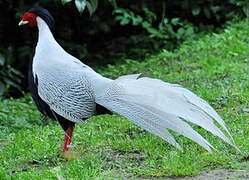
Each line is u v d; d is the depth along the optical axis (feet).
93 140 36.06
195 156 31.78
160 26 66.74
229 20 69.67
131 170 30.73
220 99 43.06
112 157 33.12
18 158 34.12
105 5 68.44
